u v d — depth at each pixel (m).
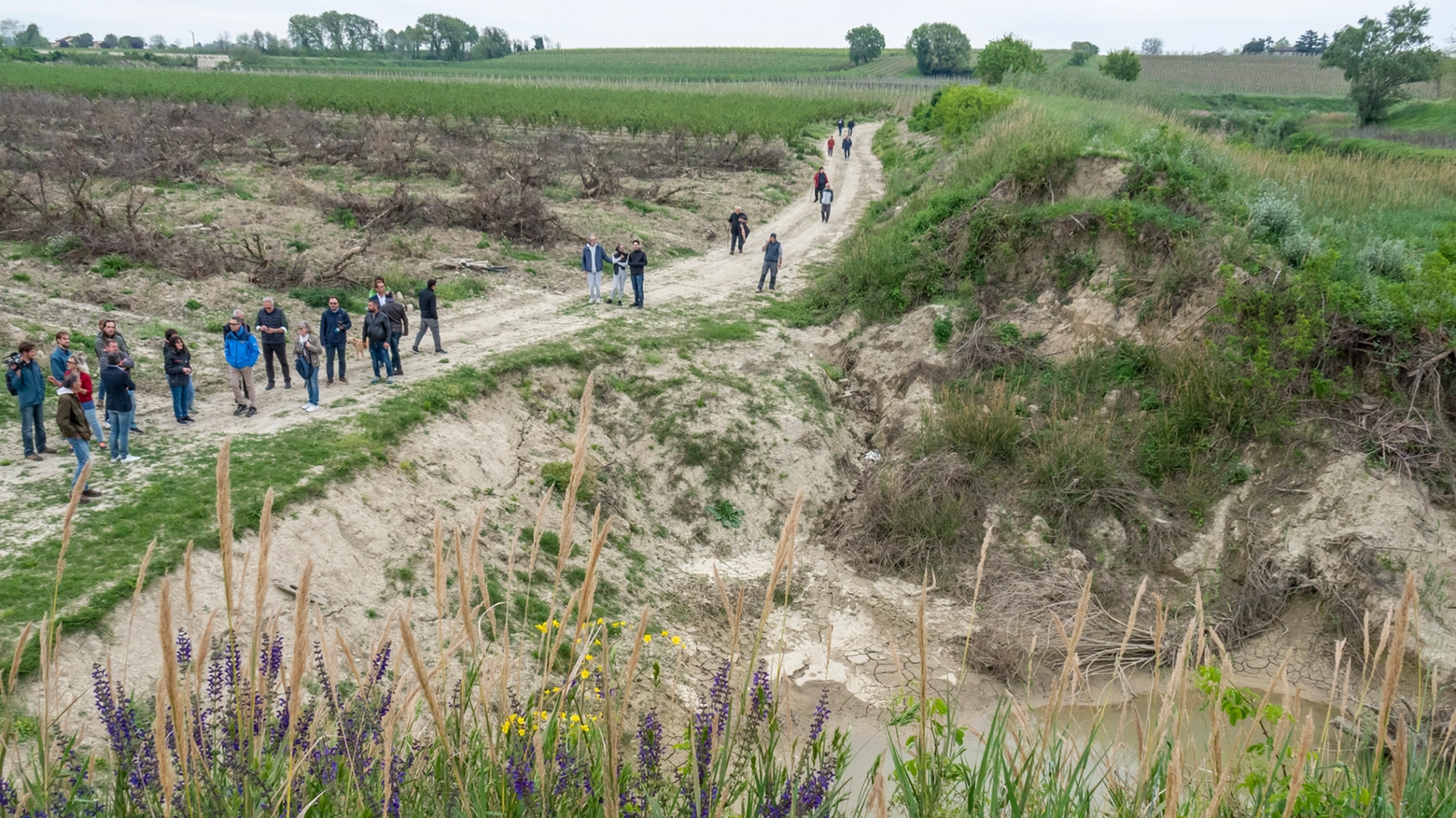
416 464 12.91
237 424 13.45
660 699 10.12
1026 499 14.15
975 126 32.16
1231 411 14.12
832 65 141.75
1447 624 11.09
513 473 13.93
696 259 26.86
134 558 9.45
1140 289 16.89
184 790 2.76
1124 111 31.89
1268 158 23.89
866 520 14.47
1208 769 3.63
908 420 16.70
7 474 11.46
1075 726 4.26
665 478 15.07
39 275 18.66
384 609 10.41
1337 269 15.00
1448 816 3.33
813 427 16.30
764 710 3.91
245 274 20.48
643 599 12.41
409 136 43.44
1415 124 55.28
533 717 3.41
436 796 3.35
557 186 33.97
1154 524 13.44
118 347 12.11
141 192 26.97
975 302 18.48
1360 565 11.84
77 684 7.90
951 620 12.54
